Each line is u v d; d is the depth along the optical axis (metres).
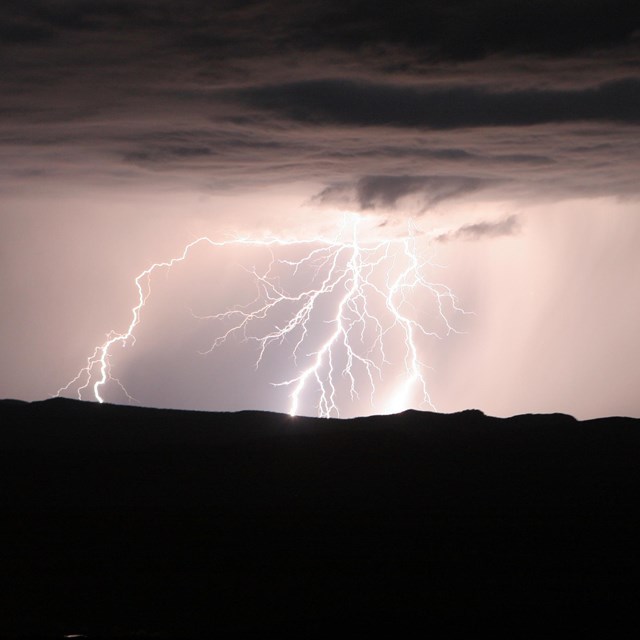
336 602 13.02
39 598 12.92
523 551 15.11
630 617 12.65
